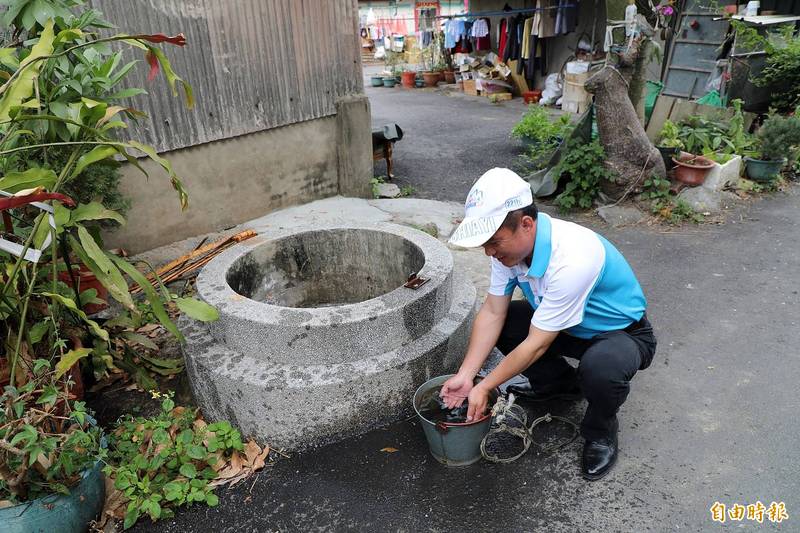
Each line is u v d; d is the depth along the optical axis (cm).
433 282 282
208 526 229
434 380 260
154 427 247
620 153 578
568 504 232
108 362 279
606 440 247
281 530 227
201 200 486
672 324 370
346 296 369
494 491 240
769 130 631
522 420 278
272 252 338
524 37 1287
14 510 196
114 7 402
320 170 580
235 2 469
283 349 257
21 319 229
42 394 212
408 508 233
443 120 1134
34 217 291
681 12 943
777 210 582
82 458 213
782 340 347
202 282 290
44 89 261
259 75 500
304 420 255
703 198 584
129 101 422
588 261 213
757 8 886
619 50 557
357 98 582
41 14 272
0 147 237
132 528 228
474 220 202
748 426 273
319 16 533
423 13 1753
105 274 237
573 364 332
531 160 745
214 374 257
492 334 255
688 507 229
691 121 698
